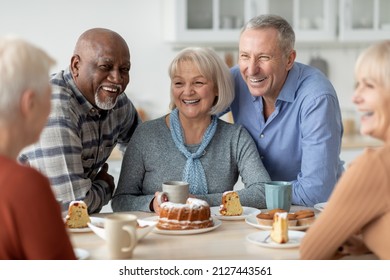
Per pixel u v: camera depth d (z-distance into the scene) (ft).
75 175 7.85
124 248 5.49
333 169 8.66
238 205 7.22
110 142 9.20
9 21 15.14
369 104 4.92
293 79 8.96
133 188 8.44
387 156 4.85
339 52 17.60
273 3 15.88
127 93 16.16
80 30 15.51
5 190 4.23
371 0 16.44
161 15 16.02
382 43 4.94
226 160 8.51
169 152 8.43
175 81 8.44
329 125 8.66
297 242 5.96
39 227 4.28
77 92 8.32
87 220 6.62
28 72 4.41
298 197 8.56
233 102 9.43
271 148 9.16
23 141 4.57
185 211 6.50
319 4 16.22
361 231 5.21
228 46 16.70
